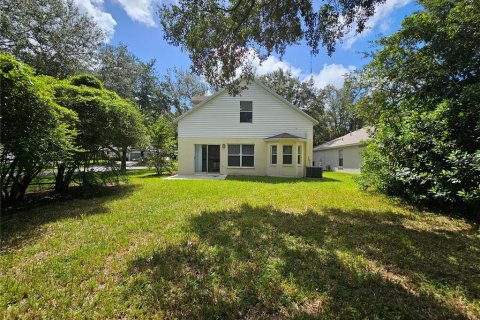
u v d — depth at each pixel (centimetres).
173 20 575
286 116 1464
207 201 670
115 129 805
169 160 1622
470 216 522
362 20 512
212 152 1533
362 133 1852
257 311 216
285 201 670
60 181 804
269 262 304
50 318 207
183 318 208
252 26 593
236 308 219
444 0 693
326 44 557
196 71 660
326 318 206
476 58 613
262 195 762
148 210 569
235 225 451
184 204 630
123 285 255
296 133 1462
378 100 886
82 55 1834
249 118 1483
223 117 1488
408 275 279
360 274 276
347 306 221
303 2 511
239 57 645
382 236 400
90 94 779
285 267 291
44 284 256
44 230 432
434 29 680
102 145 800
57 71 1644
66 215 533
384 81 855
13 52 1445
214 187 930
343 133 3538
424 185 613
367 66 933
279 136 1412
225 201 670
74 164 740
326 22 527
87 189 841
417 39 729
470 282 265
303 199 698
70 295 238
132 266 293
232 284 255
